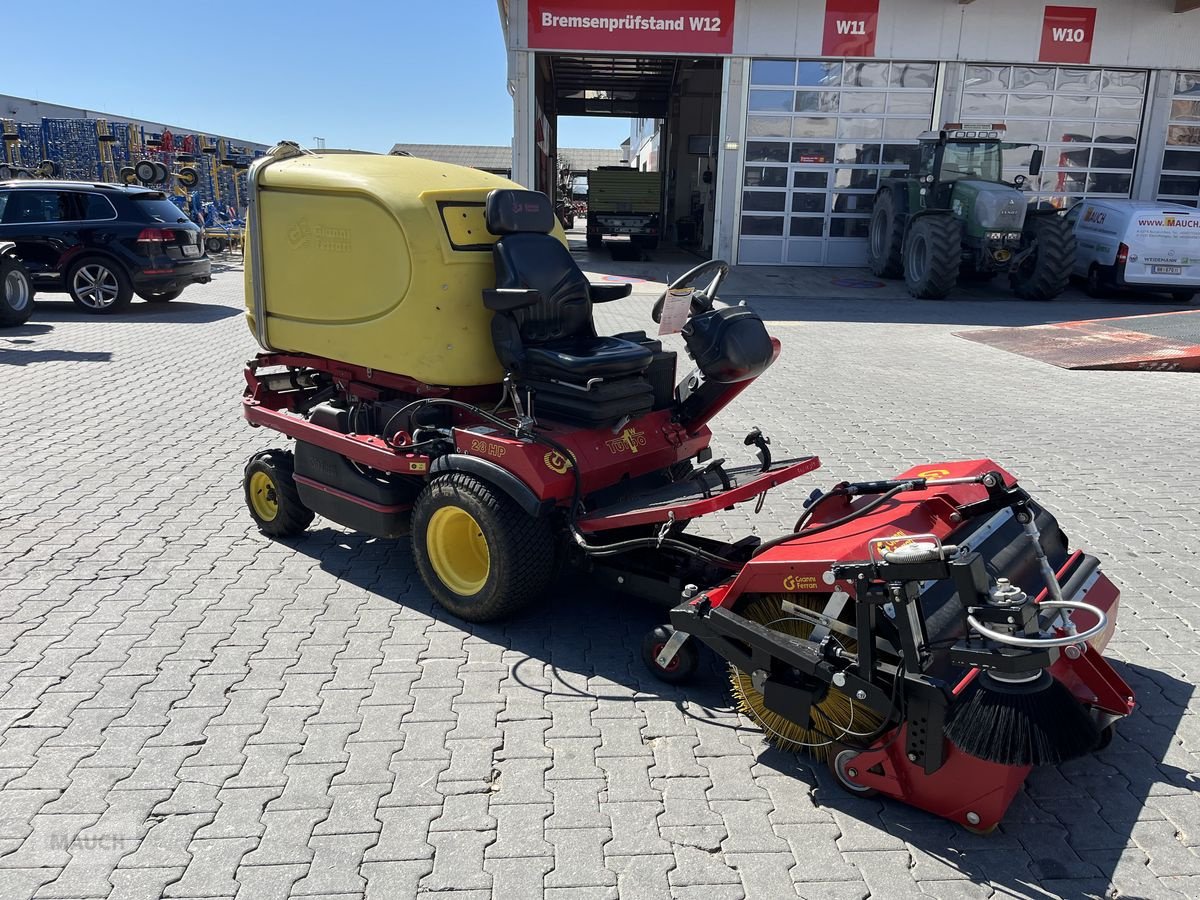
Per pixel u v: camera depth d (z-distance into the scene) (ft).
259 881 8.71
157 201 44.06
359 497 14.97
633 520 12.34
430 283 13.51
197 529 17.44
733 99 61.26
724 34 59.82
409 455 13.89
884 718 9.74
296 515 16.56
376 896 8.54
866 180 62.80
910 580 9.08
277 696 11.87
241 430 23.95
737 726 11.49
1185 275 49.34
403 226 13.42
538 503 12.50
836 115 61.67
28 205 42.68
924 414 26.58
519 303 12.91
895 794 9.77
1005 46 60.18
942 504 10.67
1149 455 22.72
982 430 24.89
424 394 14.61
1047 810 9.95
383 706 11.71
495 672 12.62
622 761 10.71
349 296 14.53
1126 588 15.39
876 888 8.75
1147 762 10.84
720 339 13.17
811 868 9.01
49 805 9.71
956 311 46.88
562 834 9.45
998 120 62.03
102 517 17.87
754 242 64.23
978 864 9.09
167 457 21.59
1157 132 62.34
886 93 61.36
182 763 10.46
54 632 13.37
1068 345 36.42
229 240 71.67
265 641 13.29
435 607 14.53
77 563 15.76
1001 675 8.65
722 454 22.47
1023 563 10.85
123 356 33.19
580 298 14.34
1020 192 49.24
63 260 42.52
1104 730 10.76
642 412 13.88
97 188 42.68
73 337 36.86
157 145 78.28
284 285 15.48
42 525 17.38
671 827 9.59
